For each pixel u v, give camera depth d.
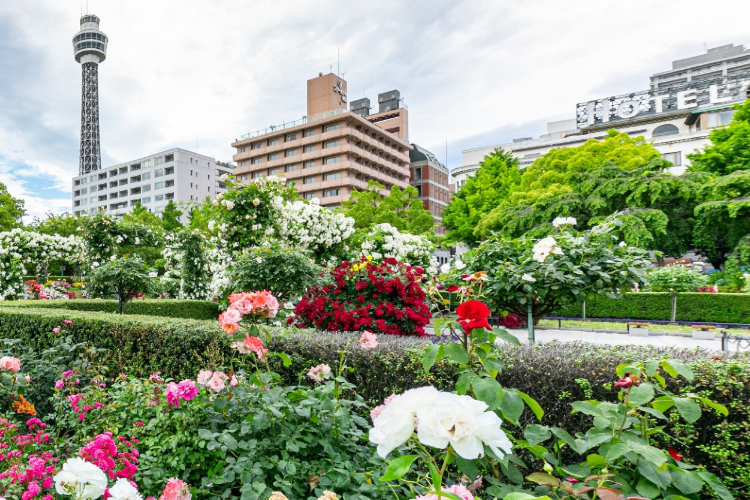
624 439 1.48
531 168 25.39
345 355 3.15
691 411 1.48
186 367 3.85
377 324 4.47
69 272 23.33
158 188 76.25
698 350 2.69
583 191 18.69
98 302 9.67
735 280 13.71
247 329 2.64
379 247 12.45
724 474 2.10
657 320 12.84
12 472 1.84
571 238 4.03
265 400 2.23
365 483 1.96
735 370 2.17
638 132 47.19
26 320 5.42
